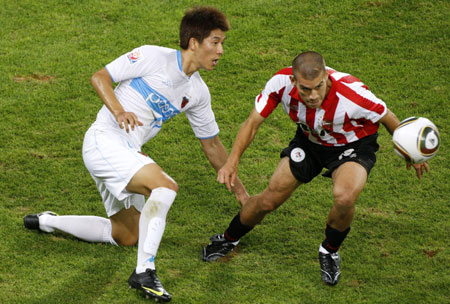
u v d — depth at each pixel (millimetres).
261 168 21531
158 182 14930
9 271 15789
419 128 14992
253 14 30906
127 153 15398
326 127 14930
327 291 15586
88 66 27172
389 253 17234
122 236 16859
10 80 26109
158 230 14680
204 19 15375
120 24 30328
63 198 19453
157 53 15844
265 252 17203
